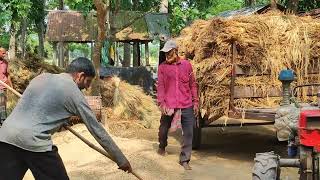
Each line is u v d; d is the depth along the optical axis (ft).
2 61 28.94
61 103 12.77
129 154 22.77
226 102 23.52
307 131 14.25
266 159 15.81
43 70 35.60
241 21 24.34
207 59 23.93
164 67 22.77
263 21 24.23
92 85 33.68
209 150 26.91
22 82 33.94
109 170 20.53
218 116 24.57
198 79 23.84
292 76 17.90
